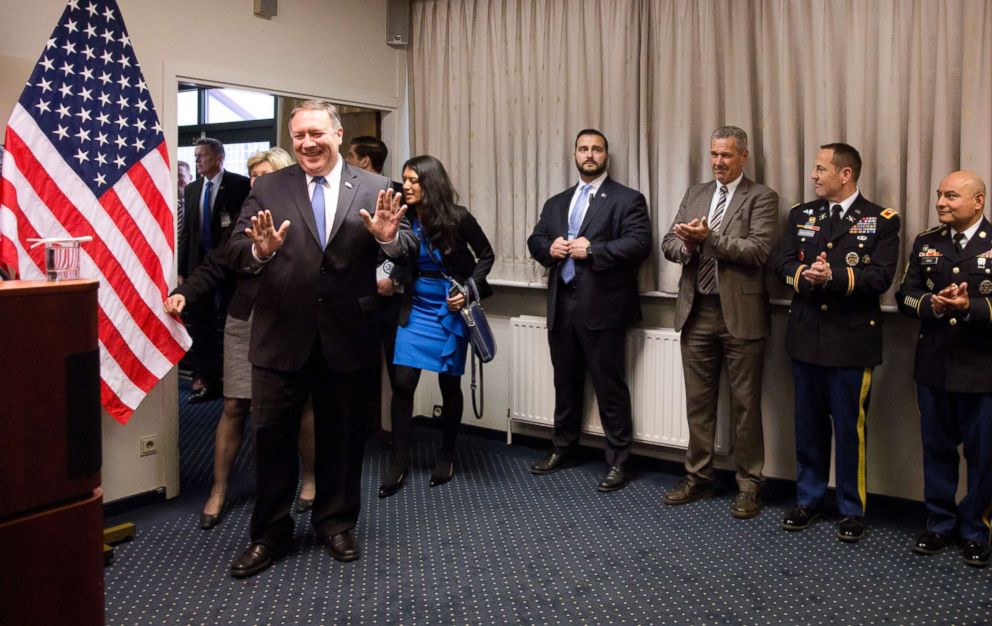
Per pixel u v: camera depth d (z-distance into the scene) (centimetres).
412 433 468
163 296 326
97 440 142
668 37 371
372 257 284
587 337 372
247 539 316
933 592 268
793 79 342
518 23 416
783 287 352
